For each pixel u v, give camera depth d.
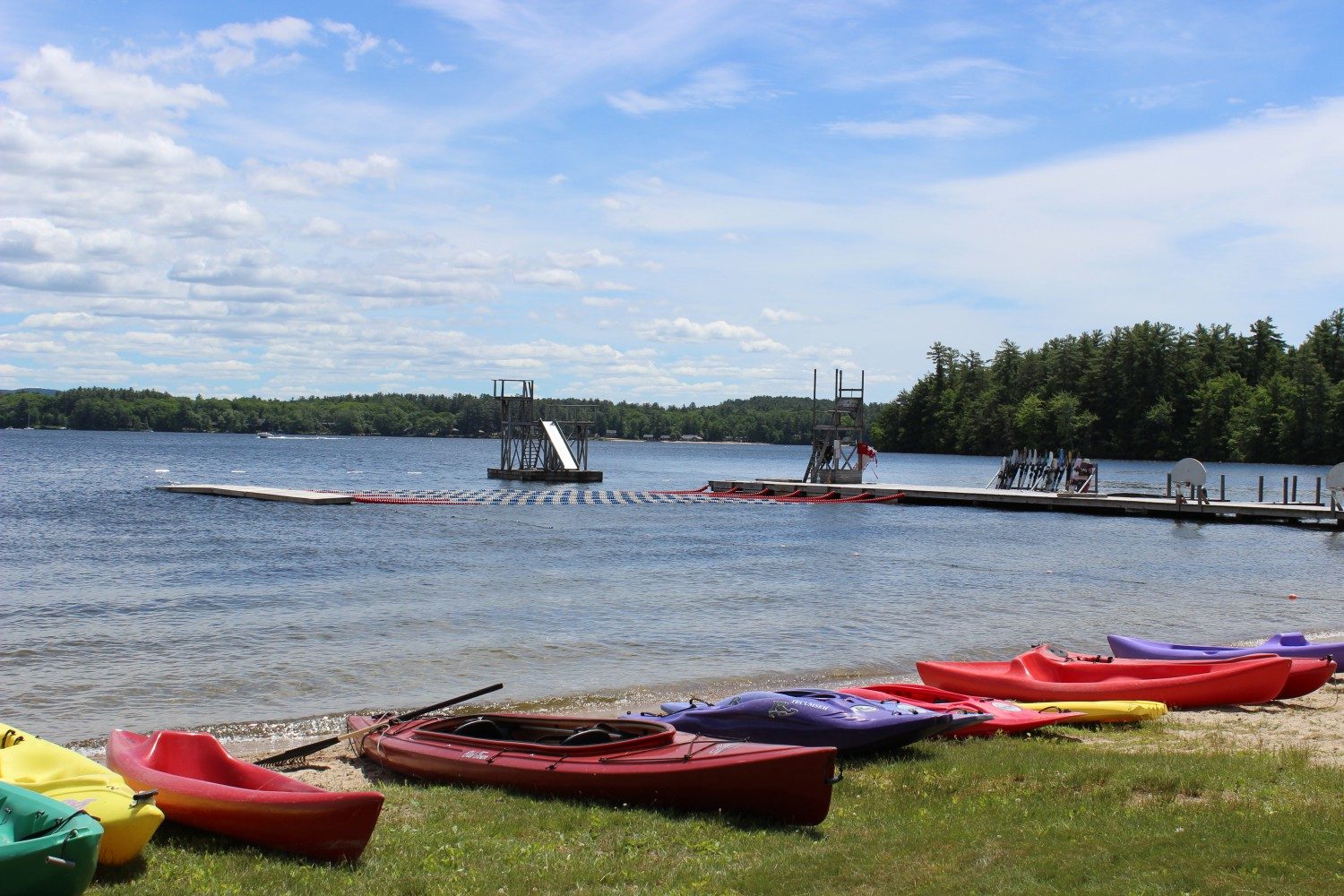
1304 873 8.26
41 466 93.25
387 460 127.12
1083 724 15.95
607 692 18.58
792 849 9.96
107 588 28.53
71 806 8.57
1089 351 163.50
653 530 46.03
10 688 18.20
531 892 8.94
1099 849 9.23
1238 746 14.19
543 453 88.31
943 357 179.38
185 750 11.47
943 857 9.34
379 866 9.59
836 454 69.81
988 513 57.28
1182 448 143.88
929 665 18.42
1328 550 42.38
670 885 9.05
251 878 9.32
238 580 30.22
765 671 20.34
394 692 18.38
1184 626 25.97
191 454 127.19
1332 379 144.62
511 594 28.42
